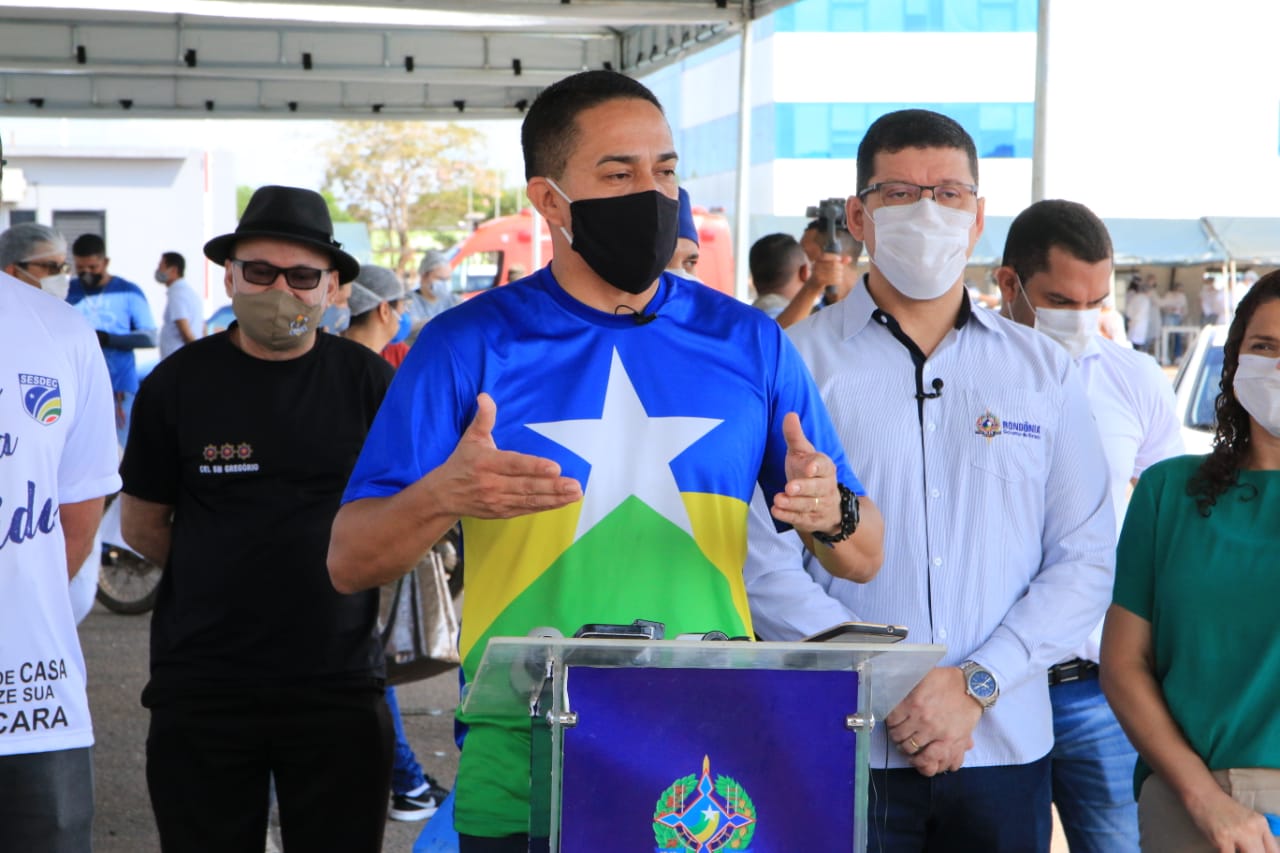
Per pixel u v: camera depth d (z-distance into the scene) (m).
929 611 2.88
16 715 2.69
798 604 2.80
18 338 2.72
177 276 13.93
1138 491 2.93
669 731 1.80
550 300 2.33
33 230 6.80
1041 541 2.99
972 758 2.83
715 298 2.42
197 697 3.37
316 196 3.55
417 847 2.41
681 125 33.09
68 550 2.94
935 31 28.58
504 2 11.49
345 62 14.12
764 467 2.46
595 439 2.24
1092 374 3.72
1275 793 2.64
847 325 3.04
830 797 1.83
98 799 5.56
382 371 3.59
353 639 3.44
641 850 1.80
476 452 1.96
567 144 2.26
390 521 2.06
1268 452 2.81
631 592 2.21
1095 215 3.66
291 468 3.43
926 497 2.92
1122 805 3.47
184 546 3.45
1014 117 28.61
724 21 11.99
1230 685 2.71
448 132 54.66
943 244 2.91
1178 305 27.52
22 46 13.65
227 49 13.95
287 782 3.46
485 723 2.25
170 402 3.47
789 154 28.58
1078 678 3.43
